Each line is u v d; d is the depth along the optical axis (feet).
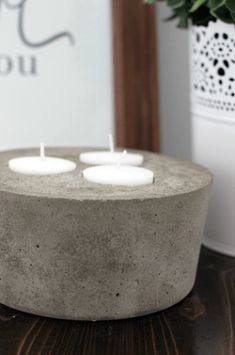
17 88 1.94
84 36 1.92
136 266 1.34
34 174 1.44
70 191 1.33
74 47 1.93
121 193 1.32
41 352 1.29
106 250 1.31
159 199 1.31
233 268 1.64
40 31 1.92
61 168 1.46
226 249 1.70
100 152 1.63
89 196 1.29
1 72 1.94
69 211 1.29
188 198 1.35
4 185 1.36
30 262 1.35
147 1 1.68
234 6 1.51
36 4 1.91
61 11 1.91
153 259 1.35
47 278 1.35
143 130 1.93
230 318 1.41
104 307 1.36
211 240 1.73
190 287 1.48
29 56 1.93
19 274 1.38
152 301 1.39
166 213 1.33
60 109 1.95
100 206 1.28
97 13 1.91
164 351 1.30
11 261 1.37
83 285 1.34
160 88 1.99
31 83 1.94
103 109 1.95
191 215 1.38
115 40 1.89
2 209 1.34
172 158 1.63
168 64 1.98
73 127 1.96
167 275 1.39
